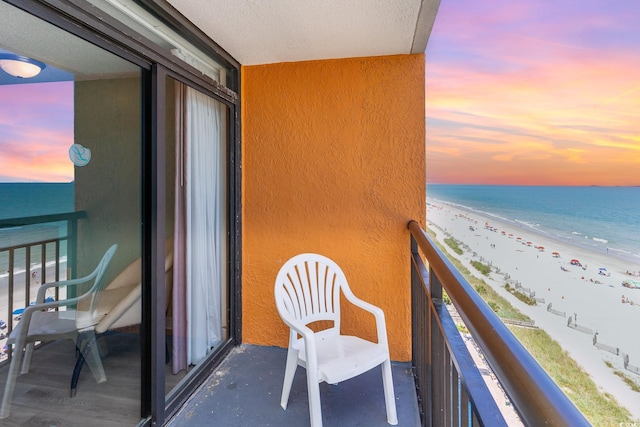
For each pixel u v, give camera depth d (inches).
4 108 46.4
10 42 47.9
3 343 49.2
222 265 91.6
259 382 79.3
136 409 61.5
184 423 65.1
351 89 90.9
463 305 26.9
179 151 71.7
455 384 33.3
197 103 77.5
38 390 54.5
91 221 60.3
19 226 48.9
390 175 90.3
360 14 67.5
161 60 60.0
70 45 49.7
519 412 15.3
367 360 63.3
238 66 93.4
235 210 94.0
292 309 71.9
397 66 88.7
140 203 60.4
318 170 93.4
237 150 94.0
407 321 90.4
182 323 74.7
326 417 67.6
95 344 62.9
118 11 54.4
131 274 62.5
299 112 93.6
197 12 66.4
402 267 90.4
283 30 74.3
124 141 60.1
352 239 92.6
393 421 65.7
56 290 55.9
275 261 96.3
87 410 60.4
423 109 88.2
